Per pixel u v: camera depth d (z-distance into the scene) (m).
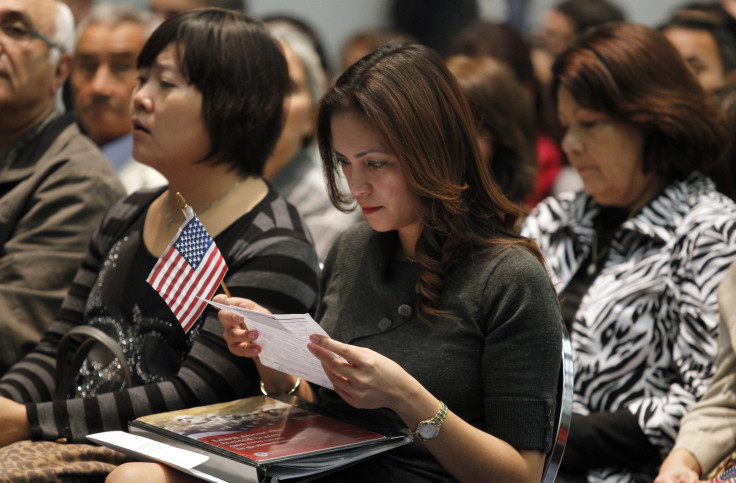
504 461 4.68
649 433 6.05
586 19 13.70
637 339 6.42
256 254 5.90
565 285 7.03
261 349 5.07
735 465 5.46
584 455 6.13
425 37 18.08
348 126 4.90
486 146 8.32
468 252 5.05
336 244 5.80
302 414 5.23
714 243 6.31
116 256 6.41
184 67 5.97
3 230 7.34
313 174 10.12
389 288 5.27
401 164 4.84
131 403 5.59
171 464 4.57
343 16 18.50
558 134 11.31
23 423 5.57
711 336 6.14
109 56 10.23
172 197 6.31
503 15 18.09
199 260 5.23
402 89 4.86
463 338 4.93
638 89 6.72
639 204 6.99
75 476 5.18
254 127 6.18
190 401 5.64
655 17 17.12
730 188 7.39
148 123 6.04
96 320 6.29
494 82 8.34
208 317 5.80
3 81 7.58
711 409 5.80
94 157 7.67
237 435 4.83
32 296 7.07
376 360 4.45
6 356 6.96
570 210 7.31
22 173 7.55
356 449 4.75
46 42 7.79
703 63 10.69
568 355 5.02
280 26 11.67
